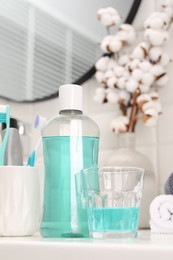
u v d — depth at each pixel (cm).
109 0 96
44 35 103
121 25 90
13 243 39
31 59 103
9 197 55
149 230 73
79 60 98
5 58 104
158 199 64
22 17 105
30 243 38
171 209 62
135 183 49
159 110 83
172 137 84
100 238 47
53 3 103
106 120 94
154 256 33
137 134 89
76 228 51
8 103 105
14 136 64
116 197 48
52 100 101
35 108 104
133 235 48
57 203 52
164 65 86
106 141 93
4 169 56
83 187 51
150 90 88
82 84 98
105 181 49
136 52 85
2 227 55
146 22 85
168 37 85
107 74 88
